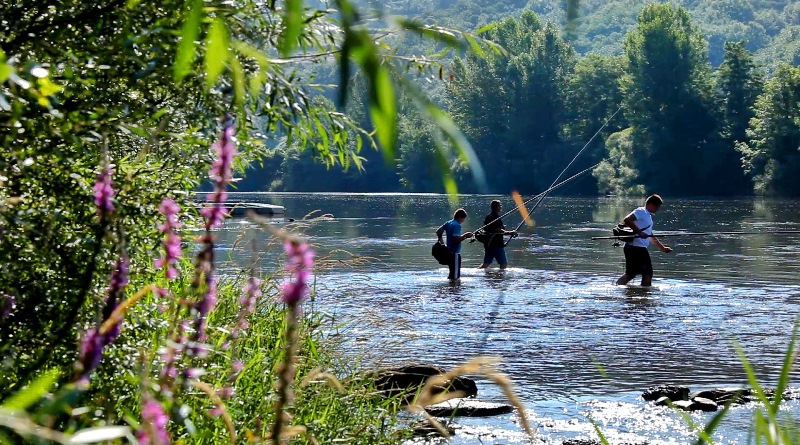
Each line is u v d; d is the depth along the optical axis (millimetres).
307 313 14297
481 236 55750
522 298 41594
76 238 8102
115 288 5766
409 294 42375
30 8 8516
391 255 63219
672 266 56562
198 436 8961
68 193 8234
